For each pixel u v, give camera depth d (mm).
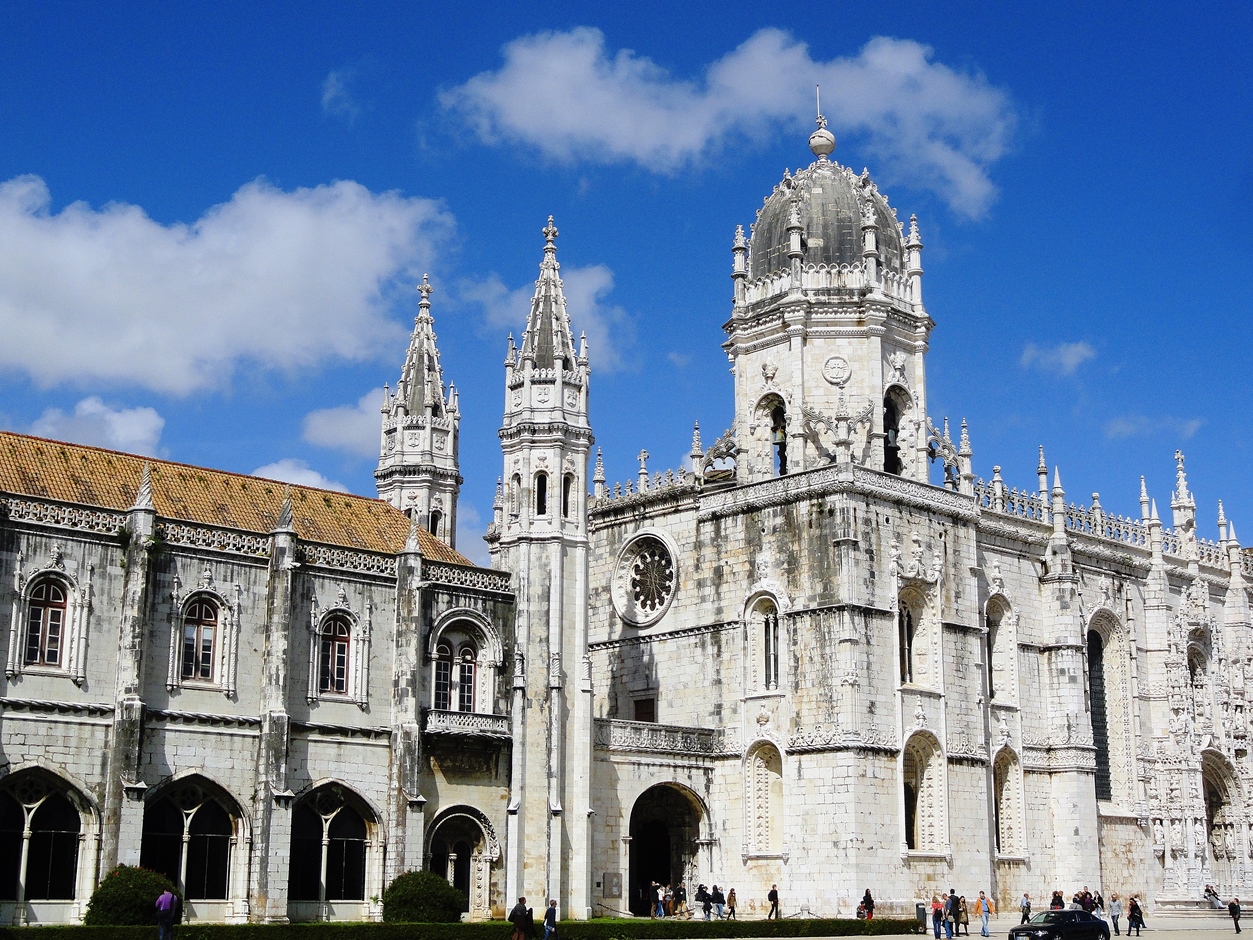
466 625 71750
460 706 71188
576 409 76375
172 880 61250
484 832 69875
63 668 59938
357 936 55812
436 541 76250
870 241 84688
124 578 61656
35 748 58344
